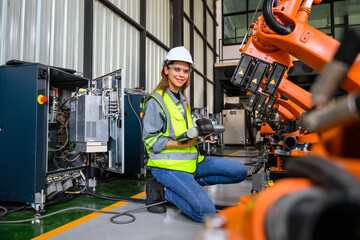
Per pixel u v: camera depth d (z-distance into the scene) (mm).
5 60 2867
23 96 2281
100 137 2684
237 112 12047
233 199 2605
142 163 3787
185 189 1729
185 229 1739
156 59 6539
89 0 4027
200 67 9969
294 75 9734
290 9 2062
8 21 2900
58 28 3564
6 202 2465
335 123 313
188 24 8711
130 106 3889
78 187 2920
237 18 13203
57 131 2918
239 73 2404
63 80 2990
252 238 267
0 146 2340
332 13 11797
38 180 2213
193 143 1785
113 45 4789
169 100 1938
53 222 1924
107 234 1670
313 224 215
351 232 220
